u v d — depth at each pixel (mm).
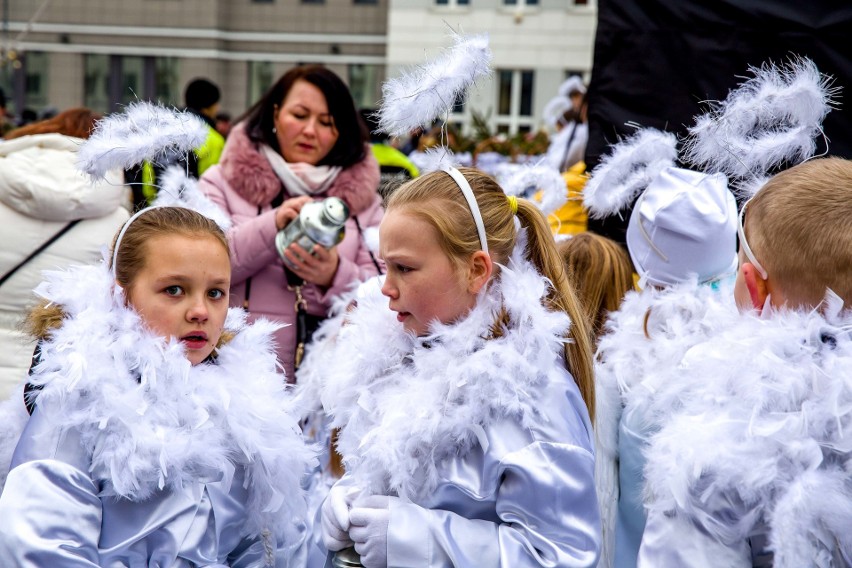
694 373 1673
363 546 1632
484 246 1736
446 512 1644
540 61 18484
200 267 1763
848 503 1401
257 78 22516
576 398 1716
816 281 1506
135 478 1631
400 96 1792
